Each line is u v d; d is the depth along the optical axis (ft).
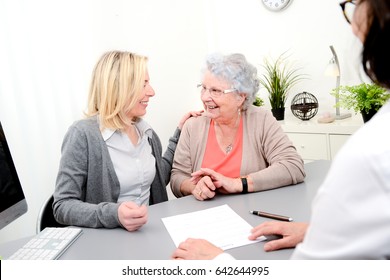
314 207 1.64
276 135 5.36
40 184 7.16
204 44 11.01
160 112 9.82
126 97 4.85
